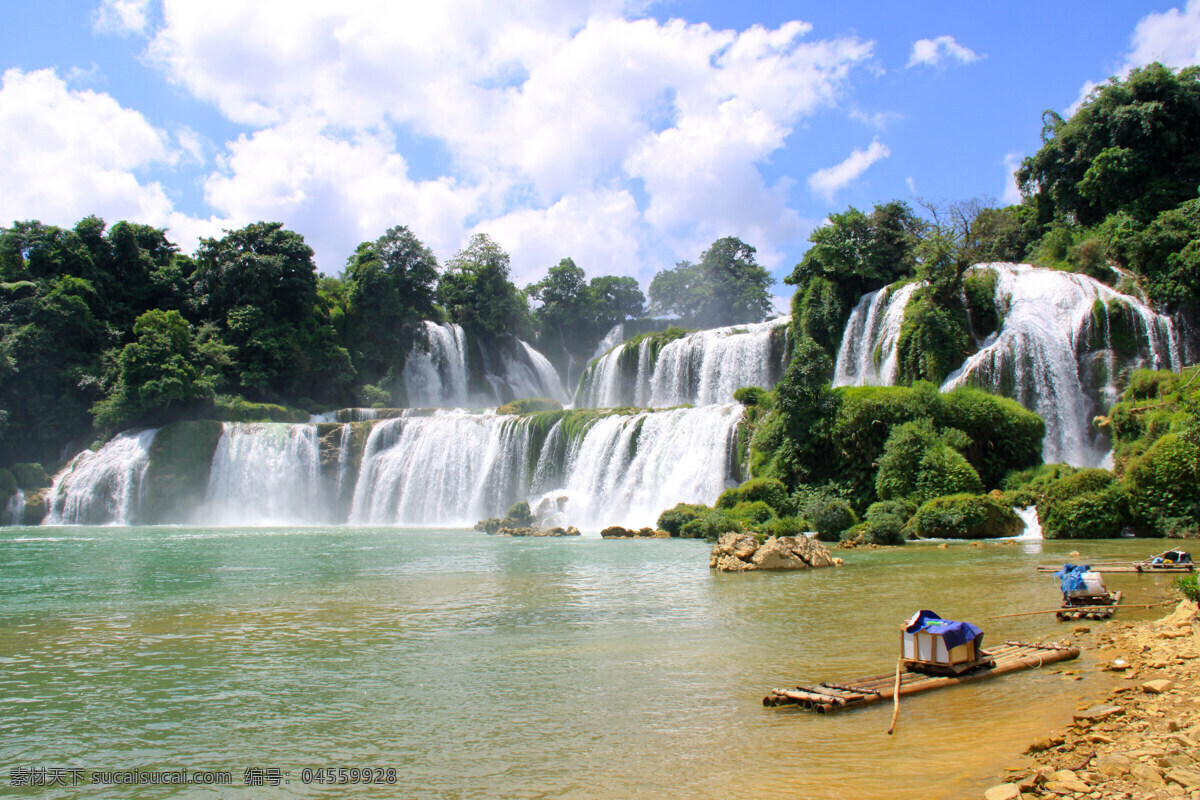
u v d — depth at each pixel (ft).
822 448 125.90
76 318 226.99
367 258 290.56
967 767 23.76
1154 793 20.76
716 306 337.93
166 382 202.39
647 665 38.68
